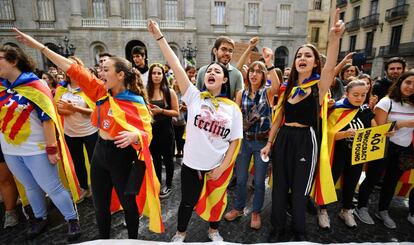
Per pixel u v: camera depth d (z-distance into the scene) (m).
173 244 1.15
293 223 2.24
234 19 23.44
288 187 2.27
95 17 21.16
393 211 2.88
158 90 3.10
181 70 2.03
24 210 2.59
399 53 19.08
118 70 1.86
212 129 1.92
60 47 17.55
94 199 2.01
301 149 2.11
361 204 2.69
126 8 21.22
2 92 2.04
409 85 2.37
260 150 2.44
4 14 20.72
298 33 24.45
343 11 25.83
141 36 20.95
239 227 2.54
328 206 2.96
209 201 2.18
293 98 2.14
